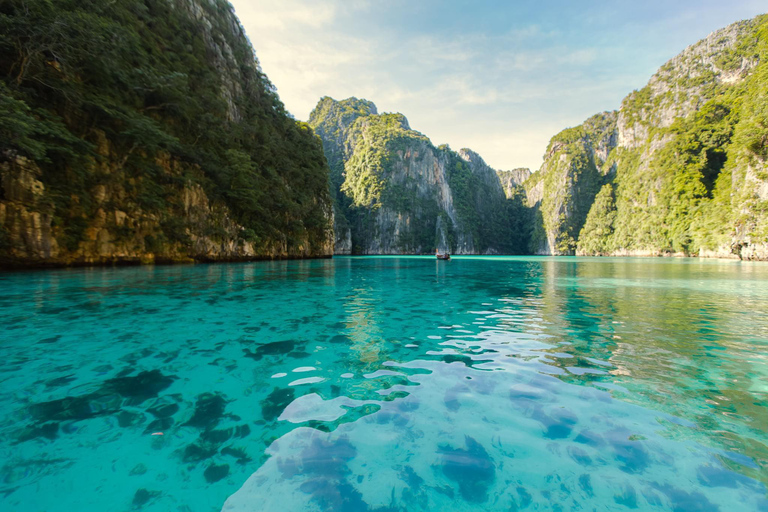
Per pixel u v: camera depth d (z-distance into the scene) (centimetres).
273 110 4859
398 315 866
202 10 3753
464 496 242
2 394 404
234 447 303
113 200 2089
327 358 535
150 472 271
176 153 2597
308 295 1205
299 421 347
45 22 1741
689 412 357
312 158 5447
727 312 898
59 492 248
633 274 2245
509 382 438
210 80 3297
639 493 242
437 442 308
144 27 2650
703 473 262
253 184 3316
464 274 2278
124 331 679
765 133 4597
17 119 1470
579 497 240
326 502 237
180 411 368
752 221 4694
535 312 909
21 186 1667
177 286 1327
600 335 663
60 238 1812
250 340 634
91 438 316
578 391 409
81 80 2020
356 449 299
